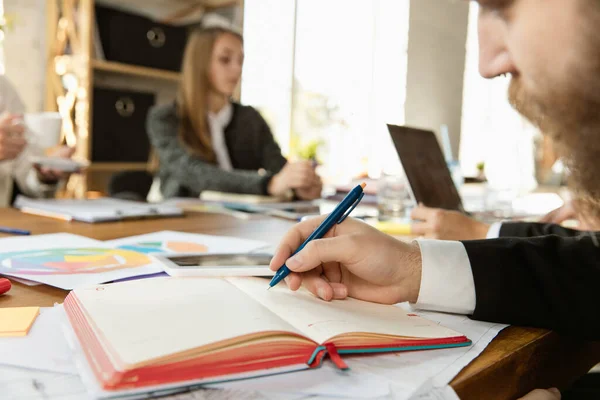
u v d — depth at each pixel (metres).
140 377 0.29
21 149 1.42
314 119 4.10
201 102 1.97
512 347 0.41
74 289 0.46
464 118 5.28
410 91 4.72
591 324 0.45
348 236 0.48
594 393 0.77
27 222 0.96
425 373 0.35
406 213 1.22
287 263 0.48
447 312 0.50
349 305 0.47
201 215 1.19
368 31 4.36
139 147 2.40
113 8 2.25
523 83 0.29
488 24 0.30
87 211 1.05
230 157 2.15
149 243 0.77
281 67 3.83
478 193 2.05
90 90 2.17
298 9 3.87
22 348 0.36
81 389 0.30
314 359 0.34
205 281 0.49
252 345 0.33
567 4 0.25
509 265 0.48
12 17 2.16
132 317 0.37
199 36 1.99
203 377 0.31
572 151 0.27
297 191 1.62
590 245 0.47
